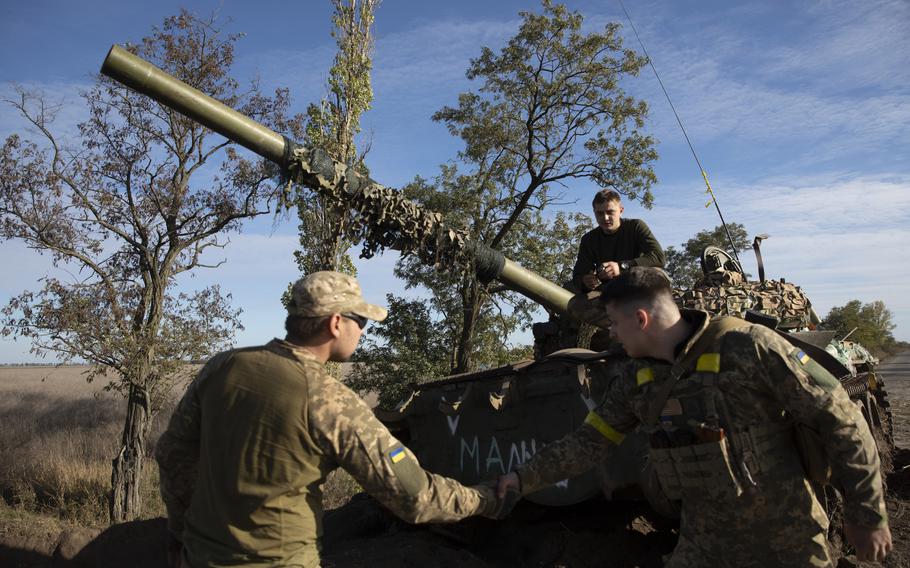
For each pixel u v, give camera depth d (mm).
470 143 20125
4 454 12562
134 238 10539
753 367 2273
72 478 10922
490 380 5156
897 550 4898
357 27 8672
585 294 4883
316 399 2221
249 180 10445
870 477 2176
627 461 4176
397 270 21094
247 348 2371
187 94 3691
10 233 9469
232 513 2176
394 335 21000
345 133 8469
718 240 27203
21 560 5301
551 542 4855
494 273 4742
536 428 4848
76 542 5137
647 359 2512
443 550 5023
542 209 20906
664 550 4738
